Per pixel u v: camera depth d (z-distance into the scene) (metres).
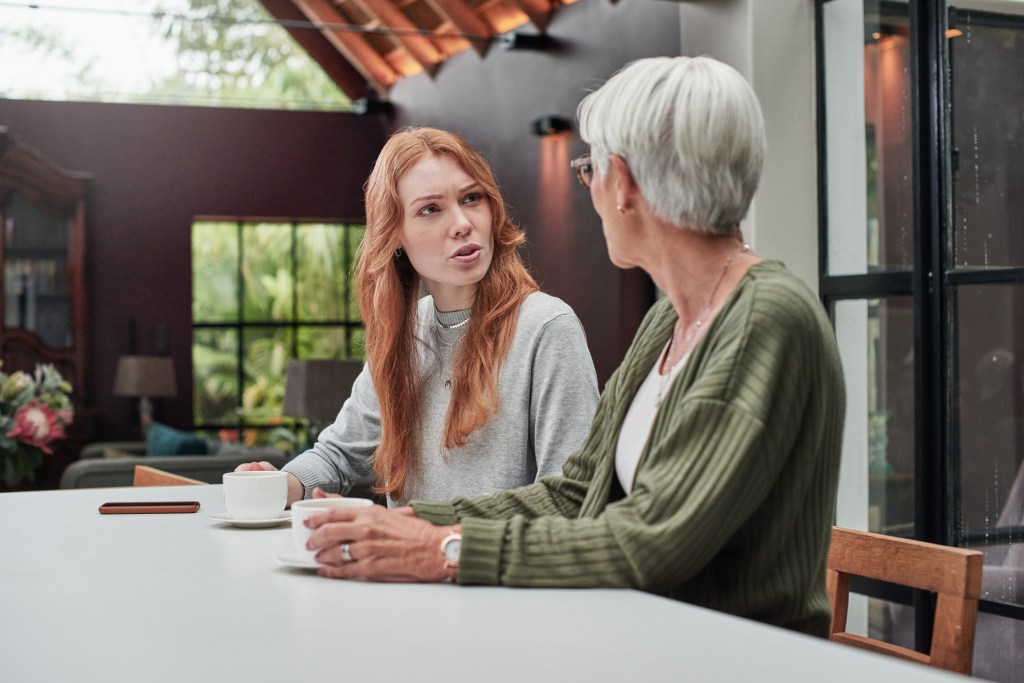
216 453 6.25
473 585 1.05
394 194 1.68
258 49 9.48
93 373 9.10
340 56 9.73
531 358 1.65
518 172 7.63
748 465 1.02
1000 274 3.33
